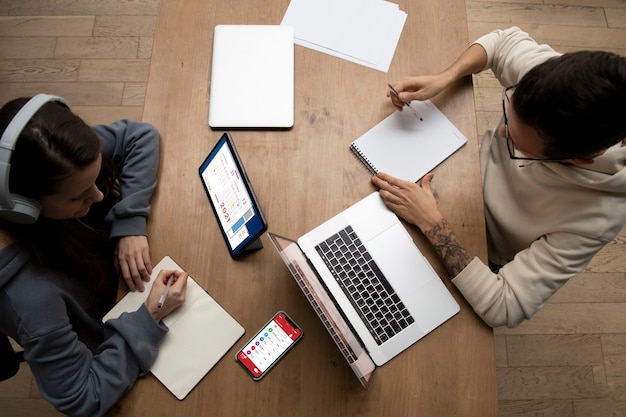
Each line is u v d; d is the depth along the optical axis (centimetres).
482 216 115
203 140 122
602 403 178
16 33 219
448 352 106
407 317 108
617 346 183
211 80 125
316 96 125
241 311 108
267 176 118
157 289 106
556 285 108
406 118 123
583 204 104
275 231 114
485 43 127
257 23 131
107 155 120
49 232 100
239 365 104
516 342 183
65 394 98
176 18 131
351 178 119
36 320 96
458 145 120
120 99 211
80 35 218
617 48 221
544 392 178
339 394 103
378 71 128
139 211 113
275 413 102
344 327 102
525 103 89
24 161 84
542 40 221
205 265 111
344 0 133
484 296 106
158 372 103
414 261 112
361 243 113
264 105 123
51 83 212
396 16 133
